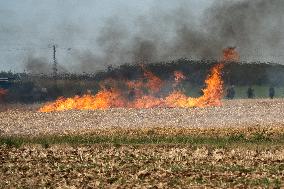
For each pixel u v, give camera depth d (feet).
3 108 456.86
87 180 134.51
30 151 190.90
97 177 138.51
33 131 280.10
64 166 157.28
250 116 340.59
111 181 133.18
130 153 181.16
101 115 358.23
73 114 366.84
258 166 151.02
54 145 207.31
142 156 174.19
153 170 147.43
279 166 150.10
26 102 517.14
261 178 132.36
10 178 139.03
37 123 322.14
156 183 129.18
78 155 179.73
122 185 127.03
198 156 171.53
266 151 181.78
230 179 131.54
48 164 161.58
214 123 300.81
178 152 181.68
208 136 228.43
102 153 182.60
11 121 333.42
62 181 133.39
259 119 321.52
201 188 122.42
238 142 209.87
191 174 139.54
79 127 294.05
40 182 133.28
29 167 157.07
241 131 245.24
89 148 196.34
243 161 160.25
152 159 167.63
